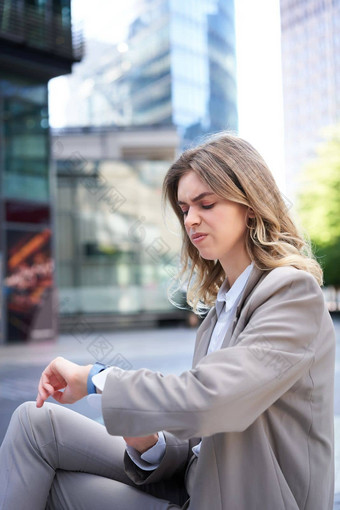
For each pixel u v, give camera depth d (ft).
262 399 3.40
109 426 3.46
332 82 226.58
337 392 20.07
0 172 44.29
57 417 4.40
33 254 46.60
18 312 45.39
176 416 3.32
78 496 4.35
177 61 129.18
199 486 3.69
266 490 3.54
